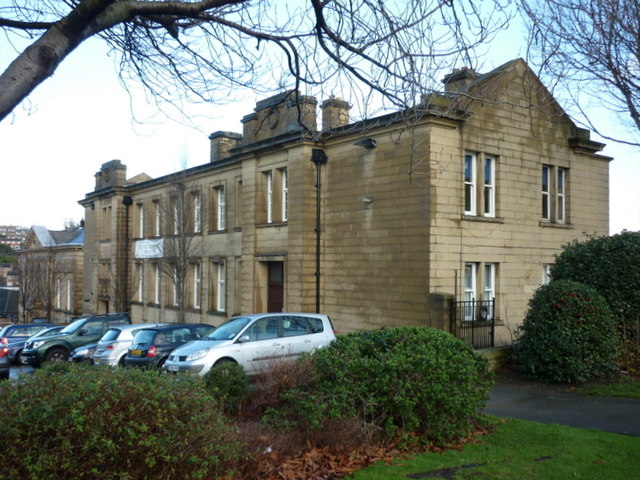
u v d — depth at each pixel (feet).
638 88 29.17
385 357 25.61
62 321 145.18
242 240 74.74
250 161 73.61
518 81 59.72
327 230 63.98
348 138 60.49
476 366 27.94
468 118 54.90
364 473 20.88
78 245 141.28
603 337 40.78
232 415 26.37
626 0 29.35
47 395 16.06
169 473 17.13
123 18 18.03
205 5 19.40
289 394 24.77
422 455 23.17
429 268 51.72
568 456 22.97
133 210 109.29
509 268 58.95
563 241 65.00
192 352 40.16
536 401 35.47
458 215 54.03
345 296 60.95
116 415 16.43
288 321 43.70
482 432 26.71
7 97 14.39
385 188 56.59
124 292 109.40
